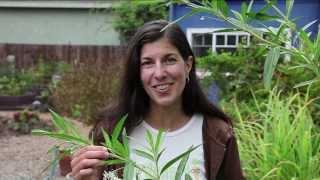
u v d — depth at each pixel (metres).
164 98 1.88
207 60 5.80
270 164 3.31
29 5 18.08
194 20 9.72
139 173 1.48
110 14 17.47
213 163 1.95
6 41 18.53
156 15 13.25
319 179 3.01
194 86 2.03
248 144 3.65
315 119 4.23
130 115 1.98
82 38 18.17
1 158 7.61
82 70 10.67
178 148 1.96
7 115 11.83
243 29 1.33
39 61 15.66
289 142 3.36
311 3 8.96
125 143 1.39
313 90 3.85
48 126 9.79
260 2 4.75
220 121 2.04
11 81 14.23
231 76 5.68
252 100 5.19
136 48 1.92
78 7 17.83
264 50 1.74
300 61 1.57
